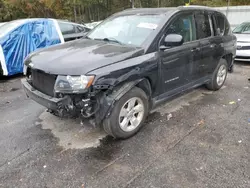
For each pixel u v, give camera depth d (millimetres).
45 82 2789
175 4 27531
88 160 2648
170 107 4078
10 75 6180
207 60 4250
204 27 4137
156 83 3248
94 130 3301
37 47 6352
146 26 3344
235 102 4328
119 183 2297
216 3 20359
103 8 28672
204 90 4988
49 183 2311
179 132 3244
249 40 7184
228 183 2273
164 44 3223
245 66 7395
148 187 2236
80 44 3422
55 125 3453
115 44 3303
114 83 2664
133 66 2842
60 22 7062
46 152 2805
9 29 5977
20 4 20781
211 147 2871
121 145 2943
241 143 2953
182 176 2377
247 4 19516
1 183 2312
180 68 3602
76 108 2584
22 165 2574
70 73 2498
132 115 3098
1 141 3039
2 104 4328
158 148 2869
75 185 2279
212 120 3600
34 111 3977
